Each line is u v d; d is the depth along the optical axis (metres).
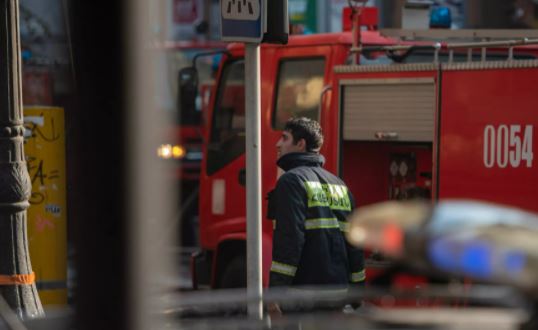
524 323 8.17
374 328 8.98
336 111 26.88
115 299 12.33
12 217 23.02
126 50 12.81
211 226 30.64
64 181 27.70
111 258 12.50
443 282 9.30
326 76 27.66
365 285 20.58
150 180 12.77
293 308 15.23
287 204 19.25
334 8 60.69
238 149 30.16
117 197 12.67
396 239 7.83
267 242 27.88
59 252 27.70
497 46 23.92
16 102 22.98
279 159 20.19
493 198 23.89
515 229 7.86
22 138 23.16
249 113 19.97
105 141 12.81
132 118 12.83
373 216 8.21
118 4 12.73
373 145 27.19
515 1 35.59
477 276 7.57
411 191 26.66
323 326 9.19
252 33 19.83
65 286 27.66
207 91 52.16
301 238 19.19
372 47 26.83
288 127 20.19
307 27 60.81
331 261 19.50
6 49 22.78
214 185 30.67
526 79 23.47
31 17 37.84
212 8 65.94
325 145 27.19
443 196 24.73
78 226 12.85
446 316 8.98
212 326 9.76
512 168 23.61
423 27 28.88
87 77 12.98
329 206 19.58
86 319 12.59
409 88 25.45
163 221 12.99
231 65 30.91
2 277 22.97
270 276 19.28
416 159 26.56
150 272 12.50
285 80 28.92
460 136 24.48
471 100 24.30
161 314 10.67
